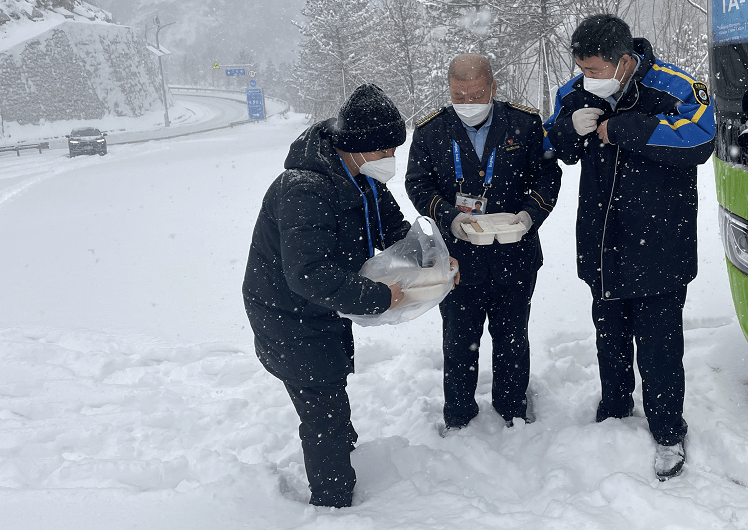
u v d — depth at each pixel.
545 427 3.06
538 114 2.88
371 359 4.12
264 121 56.41
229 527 2.46
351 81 38.69
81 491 2.69
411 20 29.12
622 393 2.94
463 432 3.05
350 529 2.34
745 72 2.53
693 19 22.67
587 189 2.73
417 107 29.25
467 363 3.08
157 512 2.56
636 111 2.54
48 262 7.60
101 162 22.92
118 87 63.34
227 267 6.73
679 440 2.70
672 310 2.64
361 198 2.41
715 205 6.75
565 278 5.26
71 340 4.77
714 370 3.39
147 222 9.77
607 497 2.42
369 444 2.95
